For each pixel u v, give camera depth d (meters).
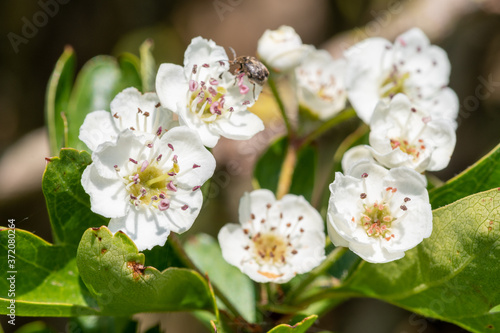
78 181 0.16
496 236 0.15
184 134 0.16
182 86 0.16
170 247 0.17
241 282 0.18
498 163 0.16
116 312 0.16
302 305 0.17
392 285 0.16
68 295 0.16
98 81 0.19
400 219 0.16
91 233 0.15
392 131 0.17
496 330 0.16
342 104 0.19
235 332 0.17
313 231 0.17
